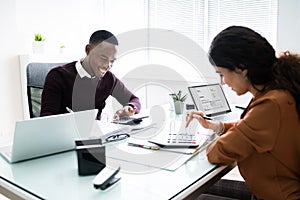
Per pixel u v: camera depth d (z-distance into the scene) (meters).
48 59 3.26
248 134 1.08
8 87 3.12
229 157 1.11
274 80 1.13
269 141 1.07
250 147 1.09
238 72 1.17
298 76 1.10
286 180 1.12
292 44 2.85
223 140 1.13
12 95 3.16
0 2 2.99
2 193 1.03
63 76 1.82
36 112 2.05
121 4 3.89
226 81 1.23
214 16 3.36
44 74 2.10
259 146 1.07
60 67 1.86
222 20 3.32
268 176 1.12
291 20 2.82
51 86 1.81
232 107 2.21
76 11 3.78
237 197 1.51
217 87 2.00
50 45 3.53
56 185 1.00
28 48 3.29
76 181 1.03
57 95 1.81
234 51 1.13
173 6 3.59
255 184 1.16
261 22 3.09
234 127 1.14
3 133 3.11
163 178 1.04
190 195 0.97
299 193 1.11
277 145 1.08
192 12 3.48
